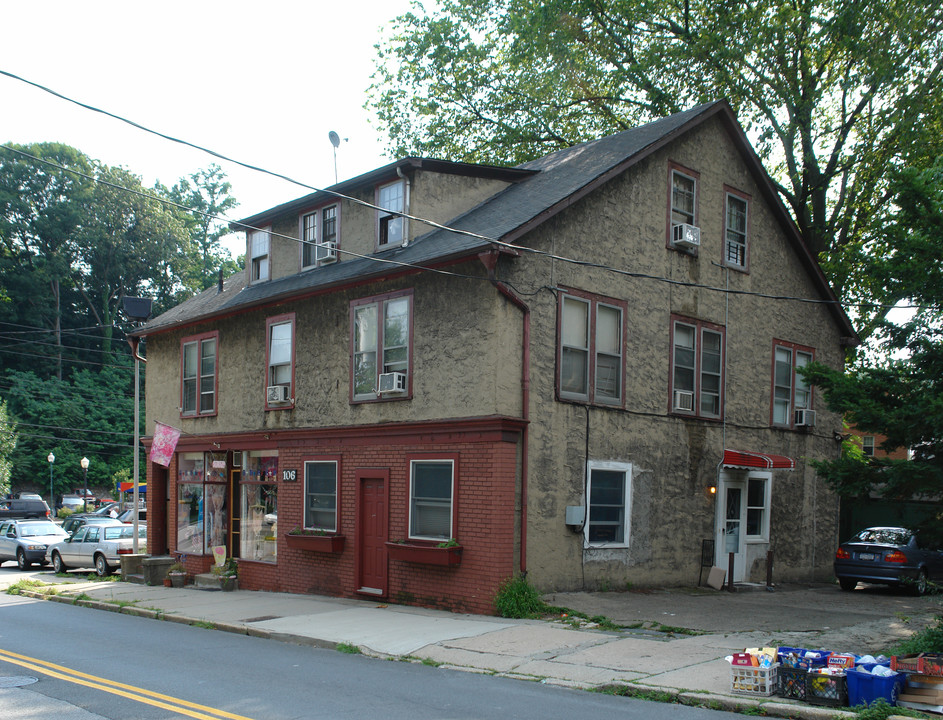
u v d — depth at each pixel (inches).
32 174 2888.8
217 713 306.5
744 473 742.5
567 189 622.8
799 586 765.3
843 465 427.8
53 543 1105.4
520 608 530.9
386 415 636.7
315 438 703.1
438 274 607.2
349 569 655.8
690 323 705.0
